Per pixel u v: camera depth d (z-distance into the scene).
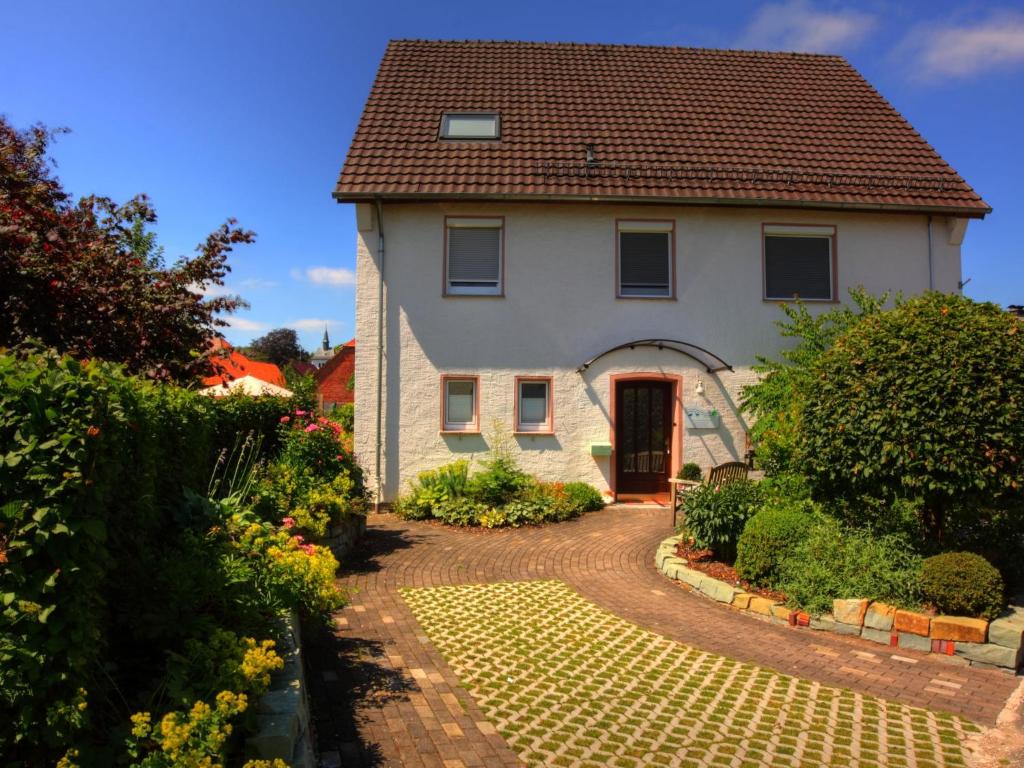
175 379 7.41
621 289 13.15
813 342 11.95
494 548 9.45
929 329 6.57
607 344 12.96
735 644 5.89
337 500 8.59
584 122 14.45
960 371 6.19
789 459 8.48
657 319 13.03
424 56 16.42
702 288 13.10
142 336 6.89
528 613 6.62
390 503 12.60
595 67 16.53
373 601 6.93
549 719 4.41
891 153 14.08
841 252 13.25
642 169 13.20
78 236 7.09
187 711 3.09
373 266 12.73
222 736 2.81
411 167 12.98
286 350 71.38
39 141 8.80
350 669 5.12
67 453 2.74
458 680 4.98
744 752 4.05
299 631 4.85
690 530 8.32
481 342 12.80
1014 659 5.40
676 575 7.83
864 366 6.74
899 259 13.32
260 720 3.27
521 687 4.89
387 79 15.47
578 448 12.89
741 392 12.70
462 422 12.91
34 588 2.62
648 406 13.33
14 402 2.72
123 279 7.02
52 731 2.63
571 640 5.89
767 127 14.65
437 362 12.74
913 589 6.15
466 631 6.06
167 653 3.33
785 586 6.70
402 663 5.27
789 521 7.16
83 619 2.75
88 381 2.97
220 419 8.56
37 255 6.23
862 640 6.07
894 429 6.32
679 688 4.95
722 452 13.07
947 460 6.12
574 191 12.59
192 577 3.87
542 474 12.80
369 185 12.48
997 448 6.06
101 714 3.05
